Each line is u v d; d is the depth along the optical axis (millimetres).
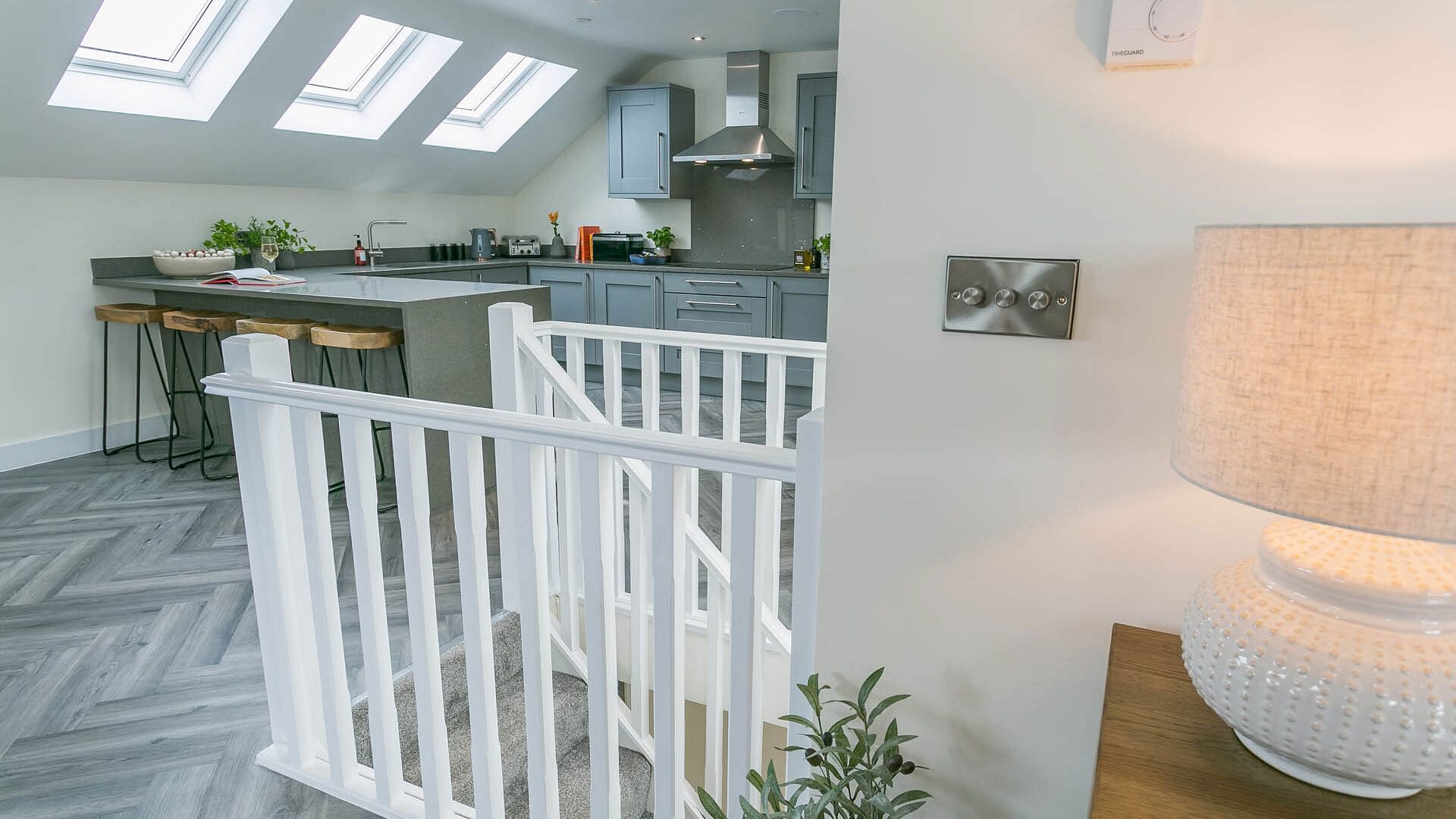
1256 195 1006
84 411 4512
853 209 1202
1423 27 905
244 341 1750
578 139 6898
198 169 4812
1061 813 1281
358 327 3748
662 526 1387
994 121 1102
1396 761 752
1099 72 1043
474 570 1587
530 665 1616
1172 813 823
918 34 1114
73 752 2066
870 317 1226
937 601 1278
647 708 2432
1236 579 892
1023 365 1154
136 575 3010
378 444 3934
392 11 4480
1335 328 687
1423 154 932
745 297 5836
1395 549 871
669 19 5027
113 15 3982
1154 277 1067
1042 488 1181
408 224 6402
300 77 4566
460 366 3809
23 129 3869
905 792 1318
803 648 1405
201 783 1965
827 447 1292
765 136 5961
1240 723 839
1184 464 826
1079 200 1083
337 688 1853
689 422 2574
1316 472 710
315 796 1927
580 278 6457
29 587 2906
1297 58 957
